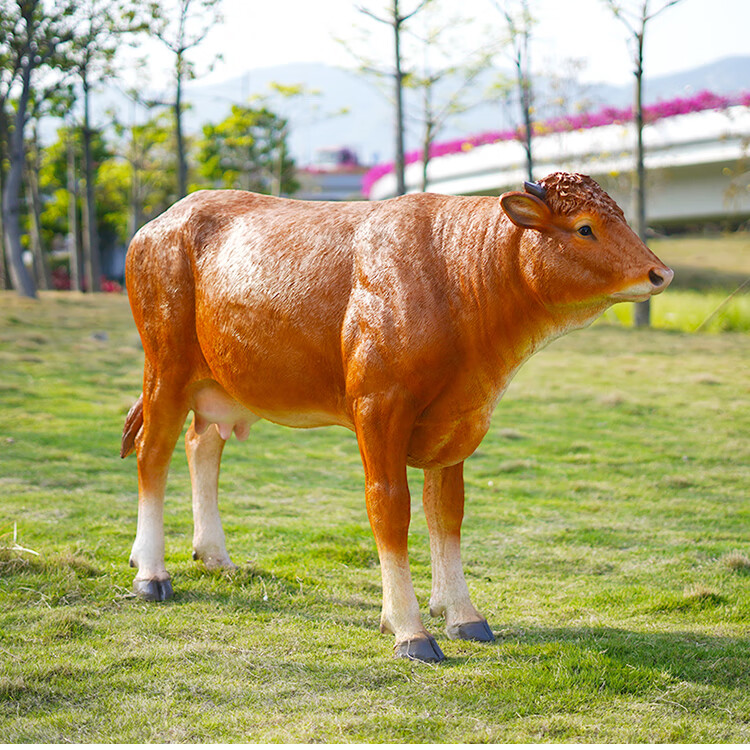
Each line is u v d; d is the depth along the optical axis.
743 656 4.12
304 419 4.71
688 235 28.08
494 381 4.18
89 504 7.01
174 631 4.41
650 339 17.92
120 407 10.97
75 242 32.28
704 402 12.51
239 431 5.38
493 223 4.12
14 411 10.44
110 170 41.72
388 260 4.21
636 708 3.57
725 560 6.04
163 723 3.40
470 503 7.93
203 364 5.09
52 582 5.00
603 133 25.36
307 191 56.38
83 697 3.65
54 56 22.83
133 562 5.13
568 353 16.53
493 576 5.81
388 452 4.12
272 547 6.18
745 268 23.91
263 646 4.23
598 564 6.07
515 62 21.39
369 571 5.76
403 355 4.06
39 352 14.39
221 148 44.00
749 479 8.90
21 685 3.68
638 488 8.55
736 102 24.58
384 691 3.71
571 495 8.30
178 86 22.97
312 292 4.37
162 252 5.09
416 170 32.53
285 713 3.51
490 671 3.89
